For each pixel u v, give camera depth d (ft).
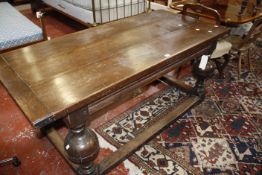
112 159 4.78
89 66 3.81
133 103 6.79
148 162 5.05
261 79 8.15
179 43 4.66
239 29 8.50
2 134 5.68
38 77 3.51
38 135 5.61
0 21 8.11
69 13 11.04
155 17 6.08
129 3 9.91
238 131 5.95
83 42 4.62
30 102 3.01
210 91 7.45
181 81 7.35
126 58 4.06
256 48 10.28
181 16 6.21
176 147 5.43
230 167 5.00
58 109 2.89
